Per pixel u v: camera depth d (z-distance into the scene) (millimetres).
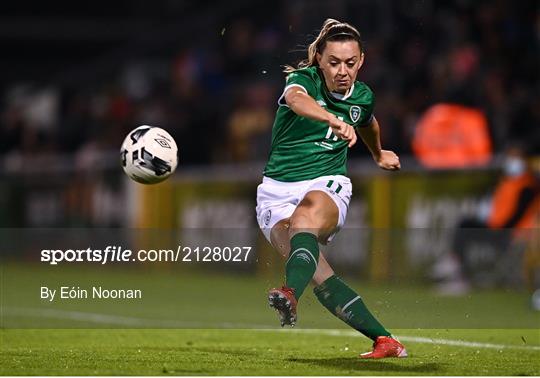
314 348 23375
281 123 20656
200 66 69125
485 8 55969
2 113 81562
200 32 78062
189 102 67562
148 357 21000
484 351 22750
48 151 72125
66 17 87500
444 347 23672
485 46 55000
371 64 57812
